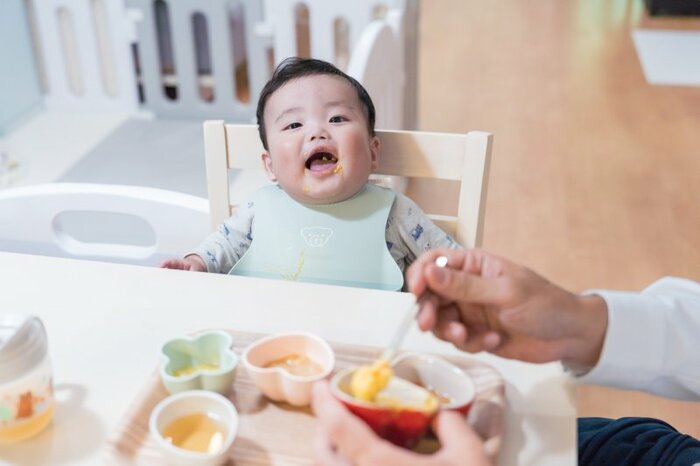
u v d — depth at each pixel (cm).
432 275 66
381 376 59
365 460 54
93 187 120
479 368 74
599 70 372
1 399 66
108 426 70
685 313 74
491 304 69
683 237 239
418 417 58
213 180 118
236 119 275
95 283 91
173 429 67
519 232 242
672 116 323
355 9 244
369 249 115
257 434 67
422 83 359
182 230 121
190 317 84
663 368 74
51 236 123
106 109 280
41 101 281
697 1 439
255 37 259
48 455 67
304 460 65
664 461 85
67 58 278
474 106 334
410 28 254
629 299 75
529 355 74
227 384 72
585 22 439
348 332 82
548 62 382
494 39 414
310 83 112
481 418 68
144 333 82
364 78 171
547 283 71
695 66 376
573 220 248
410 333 82
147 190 120
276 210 118
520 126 315
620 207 255
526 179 273
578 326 72
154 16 262
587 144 299
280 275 117
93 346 80
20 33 267
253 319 84
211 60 267
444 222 118
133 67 273
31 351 67
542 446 67
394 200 117
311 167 112
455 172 112
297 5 273
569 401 72
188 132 266
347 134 109
